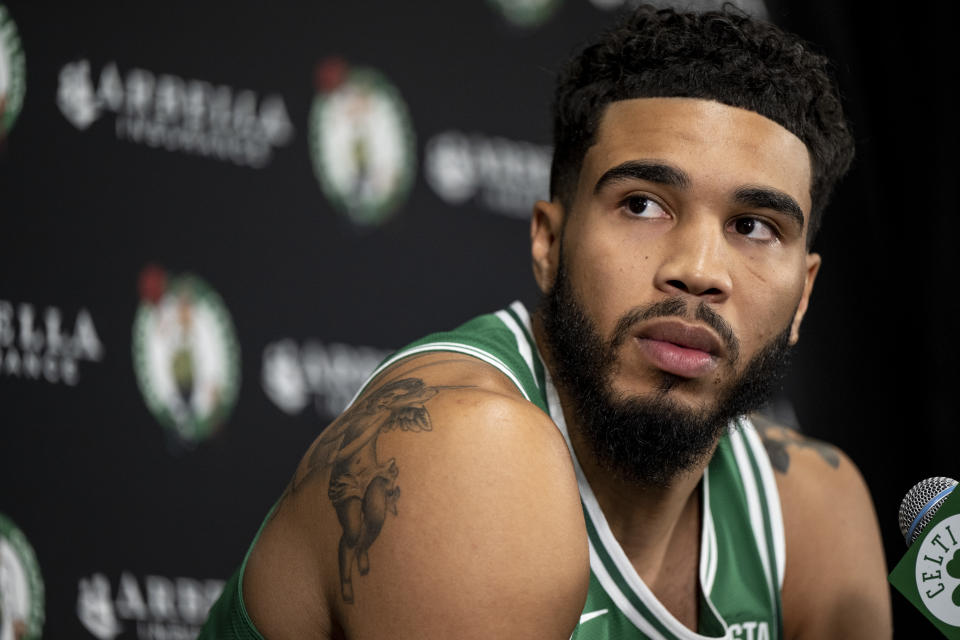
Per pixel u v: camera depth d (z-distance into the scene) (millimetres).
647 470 3367
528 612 2635
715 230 3262
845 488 4613
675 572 3982
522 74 7402
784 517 4359
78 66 6105
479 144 7199
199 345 6266
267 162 6559
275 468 6398
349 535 2742
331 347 6613
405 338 6828
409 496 2674
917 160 7973
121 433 6008
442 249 7004
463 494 2652
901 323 8023
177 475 6129
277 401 6445
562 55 7547
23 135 5941
